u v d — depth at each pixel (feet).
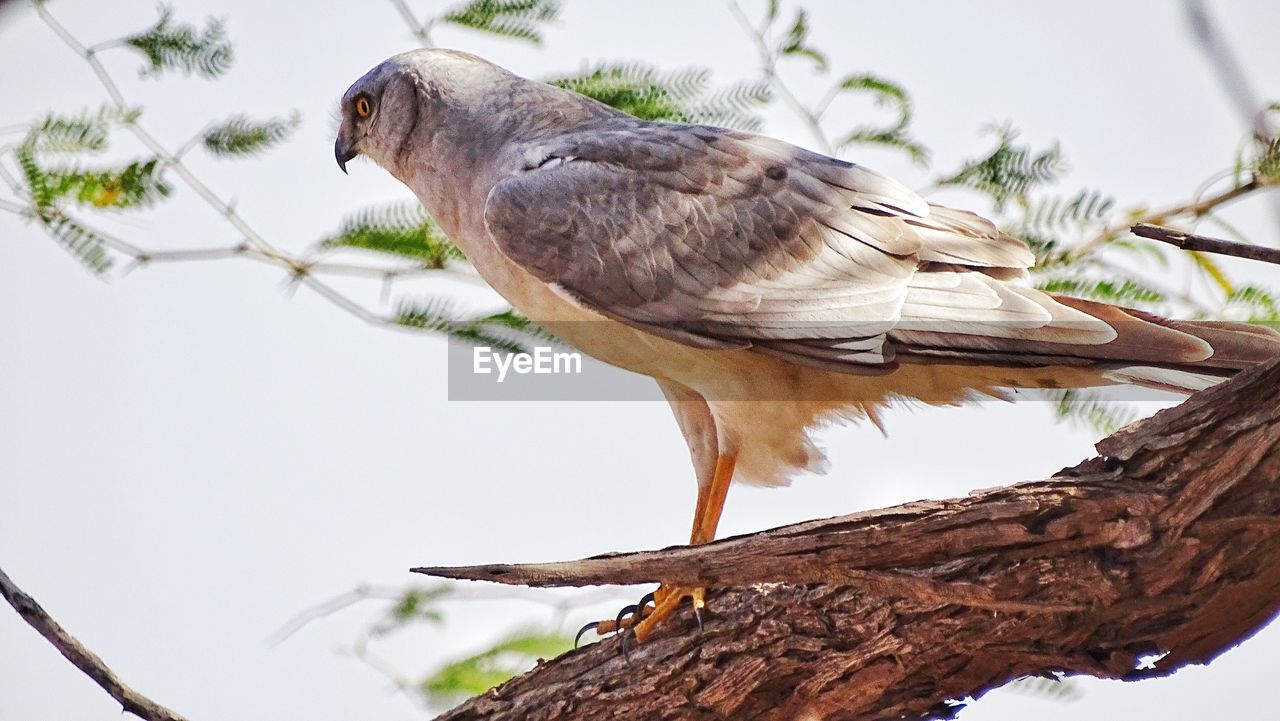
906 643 25.20
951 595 23.80
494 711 26.55
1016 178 32.48
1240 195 31.17
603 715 26.08
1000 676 25.75
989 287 30.12
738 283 31.30
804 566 23.73
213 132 31.83
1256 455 23.66
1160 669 25.67
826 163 32.58
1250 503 23.82
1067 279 32.04
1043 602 24.38
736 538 23.77
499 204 32.32
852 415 32.63
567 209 32.04
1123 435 24.82
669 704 25.93
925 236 31.14
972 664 25.44
